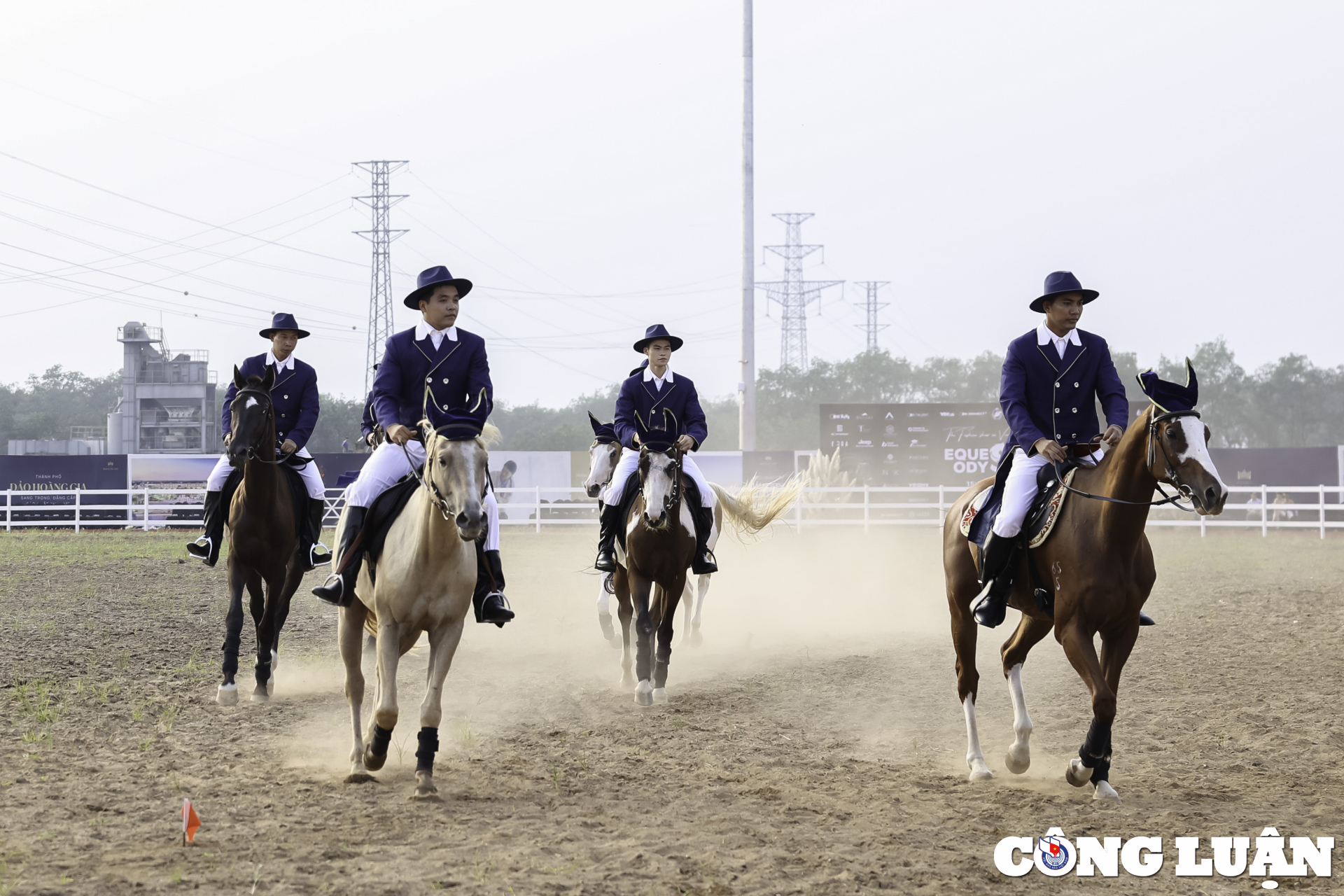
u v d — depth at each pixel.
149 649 13.22
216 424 67.75
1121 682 11.59
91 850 6.04
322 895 5.37
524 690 11.40
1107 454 7.60
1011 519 7.90
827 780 7.99
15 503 38.66
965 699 8.46
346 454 39.84
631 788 7.63
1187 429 6.94
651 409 12.41
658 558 11.00
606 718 10.15
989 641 14.52
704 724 9.89
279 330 11.71
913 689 11.49
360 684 8.00
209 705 10.38
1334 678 11.57
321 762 8.35
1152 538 31.86
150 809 6.88
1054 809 7.23
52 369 154.62
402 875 5.67
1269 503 38.41
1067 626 7.53
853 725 9.93
